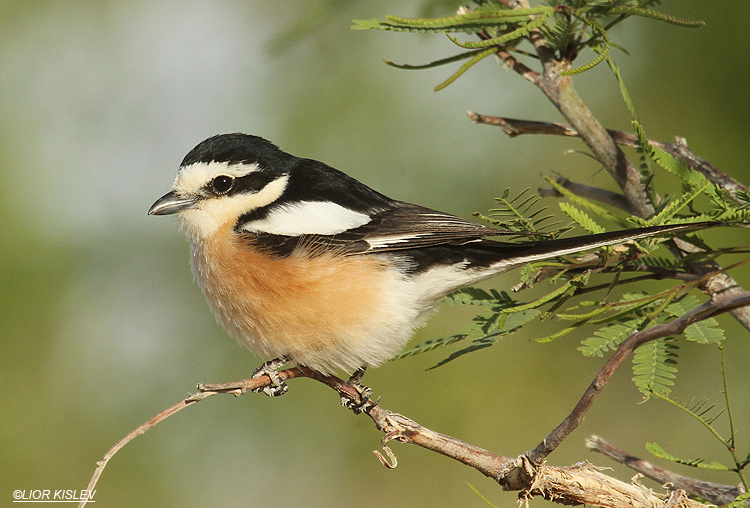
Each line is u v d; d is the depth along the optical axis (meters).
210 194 7.88
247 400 11.52
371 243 7.42
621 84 5.75
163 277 11.99
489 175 11.83
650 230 5.29
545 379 11.21
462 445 5.45
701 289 5.54
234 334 7.73
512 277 11.07
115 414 11.40
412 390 11.22
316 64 12.45
